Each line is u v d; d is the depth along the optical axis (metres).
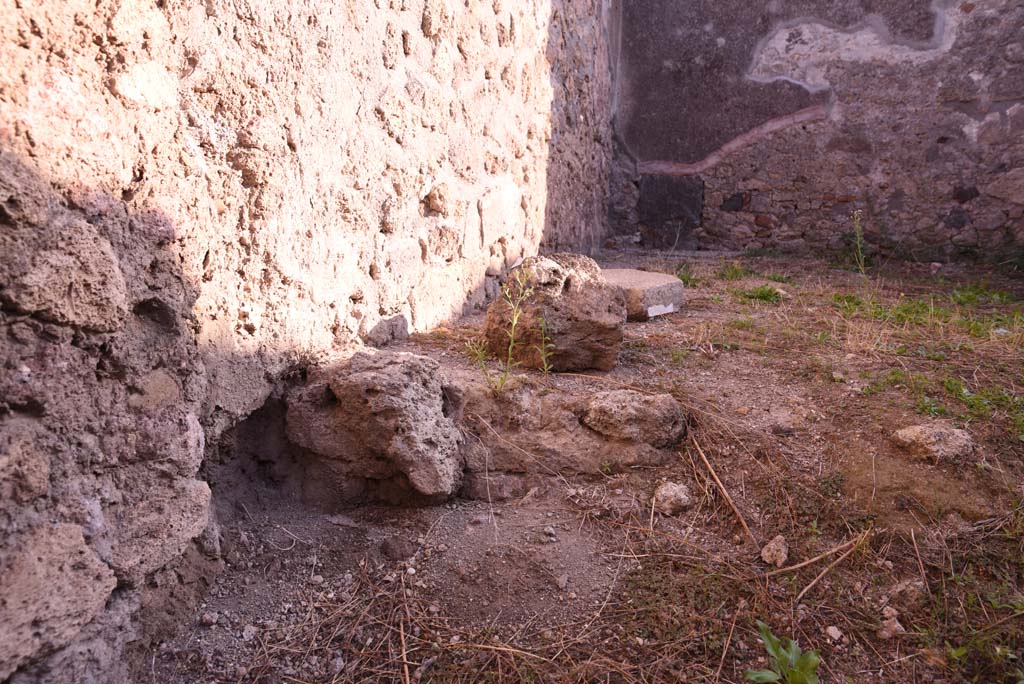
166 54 1.82
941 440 2.46
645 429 2.54
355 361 2.43
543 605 2.08
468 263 3.64
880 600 2.12
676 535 2.31
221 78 2.00
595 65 6.45
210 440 2.10
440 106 3.23
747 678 1.85
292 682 1.82
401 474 2.31
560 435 2.55
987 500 2.35
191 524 1.87
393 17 2.81
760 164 7.39
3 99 1.40
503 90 3.99
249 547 2.17
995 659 1.95
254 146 2.11
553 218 5.21
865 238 7.16
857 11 6.93
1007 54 6.55
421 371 2.43
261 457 2.36
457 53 3.38
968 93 6.71
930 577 2.17
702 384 2.93
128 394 1.77
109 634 1.68
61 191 1.53
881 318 3.93
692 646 1.97
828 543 2.26
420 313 3.19
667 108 7.54
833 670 1.94
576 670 1.88
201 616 1.95
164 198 1.83
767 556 2.23
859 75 7.00
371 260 2.78
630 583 2.16
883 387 2.87
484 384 2.64
